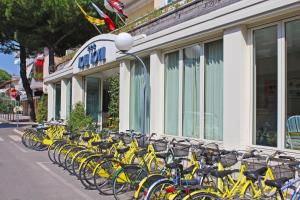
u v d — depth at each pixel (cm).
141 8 2106
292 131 697
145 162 705
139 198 567
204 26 867
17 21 2488
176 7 1077
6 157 1257
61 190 785
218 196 477
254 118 779
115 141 891
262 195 492
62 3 2405
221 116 883
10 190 786
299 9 663
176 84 1062
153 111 1105
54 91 2527
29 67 4759
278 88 722
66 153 993
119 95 1399
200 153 639
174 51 1067
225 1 841
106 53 1462
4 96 6316
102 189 745
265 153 682
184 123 1021
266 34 758
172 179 543
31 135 1517
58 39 2773
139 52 1171
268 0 696
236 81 787
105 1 1747
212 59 917
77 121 1656
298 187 466
